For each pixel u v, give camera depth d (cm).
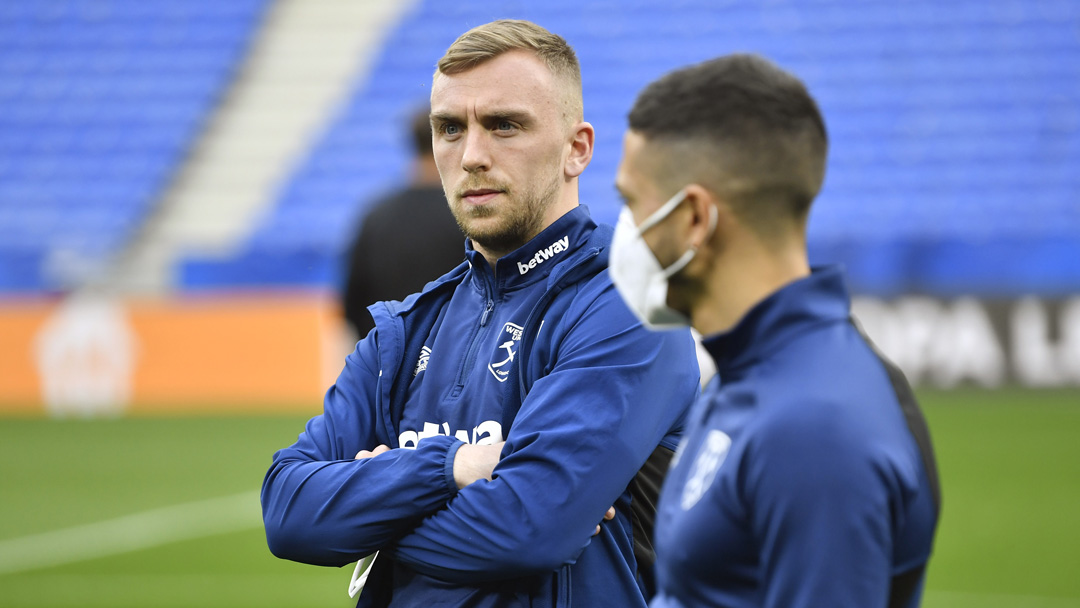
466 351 878
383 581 866
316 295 4812
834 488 522
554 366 838
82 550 2589
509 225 856
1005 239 4484
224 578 2339
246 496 3158
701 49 6575
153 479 3403
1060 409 4178
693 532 577
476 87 851
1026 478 3142
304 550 834
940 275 4531
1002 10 6494
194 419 4531
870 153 5984
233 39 7019
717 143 589
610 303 836
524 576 789
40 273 5359
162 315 4828
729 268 602
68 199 6347
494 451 815
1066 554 2409
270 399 4753
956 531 2627
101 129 6675
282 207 6294
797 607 521
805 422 537
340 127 6612
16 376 4881
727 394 595
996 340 4450
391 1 7062
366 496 815
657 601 633
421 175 1744
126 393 4825
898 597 547
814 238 4716
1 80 6944
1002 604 2061
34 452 3884
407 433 880
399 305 930
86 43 7075
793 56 6462
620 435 797
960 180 5819
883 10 6581
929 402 4369
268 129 6625
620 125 6288
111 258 5981
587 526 785
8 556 2542
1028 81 6184
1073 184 5756
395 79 6775
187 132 6638
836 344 571
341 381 936
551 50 873
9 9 7238
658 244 611
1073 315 4403
